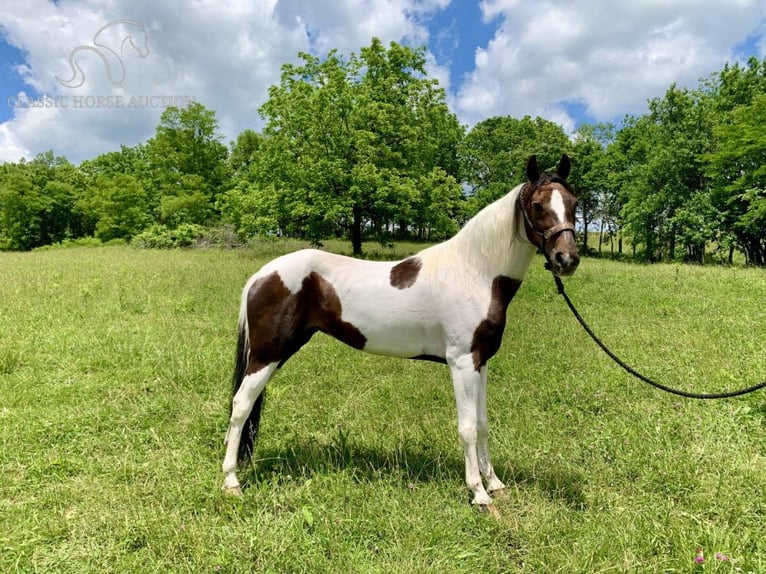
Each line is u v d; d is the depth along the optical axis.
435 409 4.20
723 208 21.97
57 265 12.74
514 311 7.97
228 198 21.83
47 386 4.38
